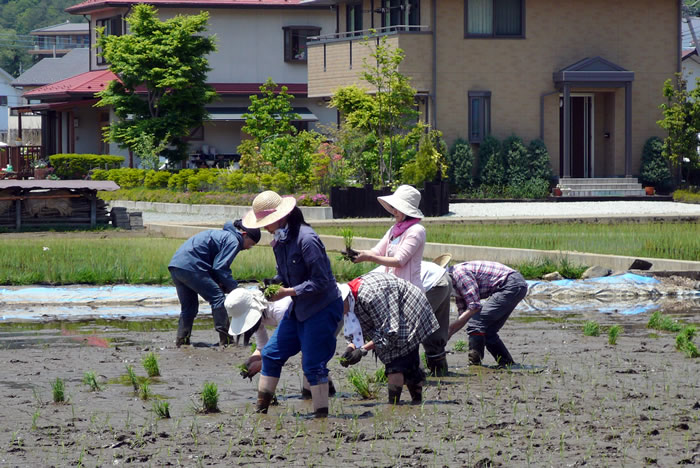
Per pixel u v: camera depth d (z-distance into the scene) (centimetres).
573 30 9081
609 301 4166
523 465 1655
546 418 1994
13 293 4012
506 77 8956
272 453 1742
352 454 1736
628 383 2355
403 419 2003
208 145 11812
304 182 8156
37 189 6825
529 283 4366
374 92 8900
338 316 2030
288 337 2067
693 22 17900
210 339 3138
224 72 12219
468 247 5103
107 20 12731
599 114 9350
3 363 2667
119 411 2089
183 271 2958
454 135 8875
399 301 2123
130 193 8956
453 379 2422
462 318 2512
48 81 17938
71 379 2450
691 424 1942
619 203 8412
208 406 2094
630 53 9225
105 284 4259
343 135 8381
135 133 10194
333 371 2583
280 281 2044
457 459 1697
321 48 9662
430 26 8794
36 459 1708
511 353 2819
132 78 10281
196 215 7850
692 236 5688
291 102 12162
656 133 9312
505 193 8700
